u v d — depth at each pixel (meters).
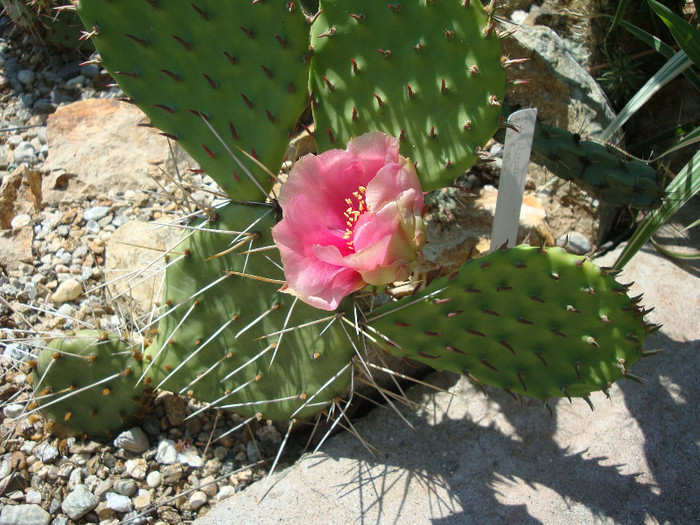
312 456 0.54
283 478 0.53
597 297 0.44
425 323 0.47
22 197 0.72
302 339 0.50
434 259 0.61
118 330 0.56
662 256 0.65
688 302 0.61
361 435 0.55
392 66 0.47
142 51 0.47
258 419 0.53
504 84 0.46
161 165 0.74
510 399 0.56
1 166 0.75
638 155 0.71
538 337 0.46
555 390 0.47
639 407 0.55
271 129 0.47
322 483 0.52
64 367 0.54
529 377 0.47
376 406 0.58
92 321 0.63
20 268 0.67
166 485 0.54
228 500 0.52
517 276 0.45
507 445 0.54
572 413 0.55
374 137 0.43
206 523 0.51
